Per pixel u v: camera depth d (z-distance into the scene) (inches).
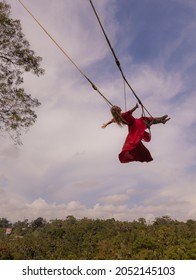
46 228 5797.2
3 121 810.8
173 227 5064.0
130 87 300.5
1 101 805.2
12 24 805.2
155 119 316.8
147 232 5044.3
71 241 5191.9
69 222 6072.8
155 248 3641.7
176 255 3031.5
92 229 5531.5
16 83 834.2
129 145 300.5
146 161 310.7
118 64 290.0
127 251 3678.6
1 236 6806.1
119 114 306.2
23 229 7509.8
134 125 308.7
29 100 820.0
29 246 4694.9
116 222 5654.5
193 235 4608.8
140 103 309.0
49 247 4859.7
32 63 840.9
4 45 810.2
